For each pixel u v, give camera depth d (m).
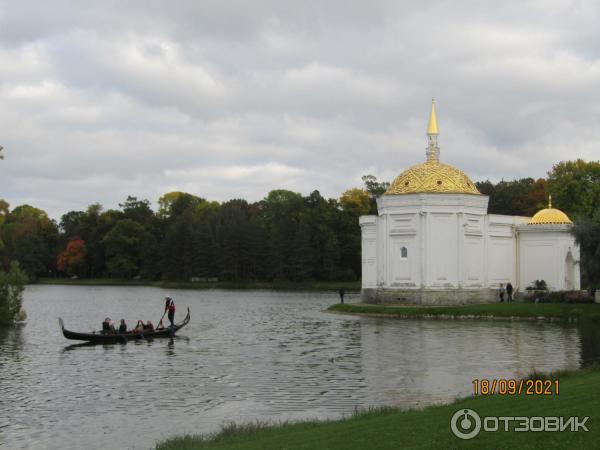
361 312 76.38
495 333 54.22
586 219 67.69
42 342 52.41
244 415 28.55
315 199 163.88
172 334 55.97
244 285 157.50
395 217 82.00
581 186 108.19
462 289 80.56
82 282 183.38
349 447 19.11
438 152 89.94
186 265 166.62
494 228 84.25
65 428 26.97
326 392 32.50
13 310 66.50
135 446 24.52
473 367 38.31
